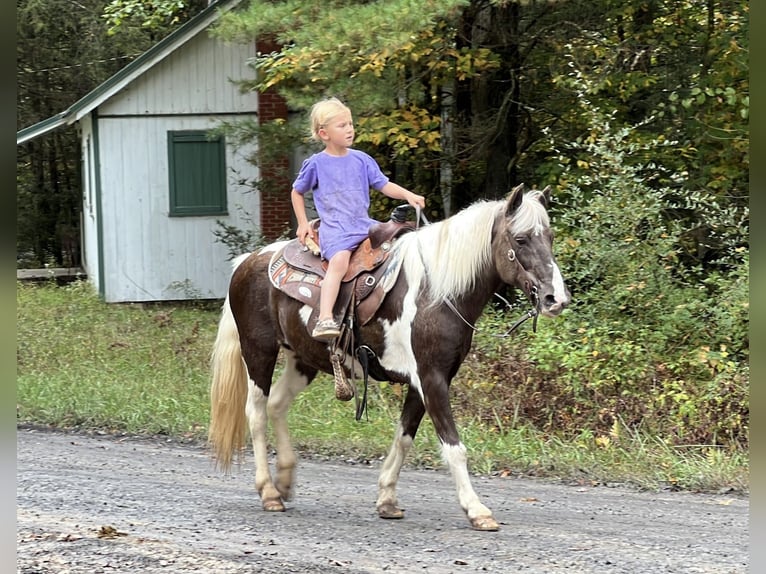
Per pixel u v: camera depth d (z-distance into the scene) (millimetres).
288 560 5430
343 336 6348
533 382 9953
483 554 5582
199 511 6695
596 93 13656
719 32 14188
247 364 7086
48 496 7039
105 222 18406
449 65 13328
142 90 18297
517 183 15227
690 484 7625
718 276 11031
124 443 9320
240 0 16984
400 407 10320
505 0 11445
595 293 10680
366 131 12961
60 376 11688
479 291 6000
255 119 18562
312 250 6598
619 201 10727
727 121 13555
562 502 7047
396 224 6434
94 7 25984
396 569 5281
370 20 10383
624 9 14180
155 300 18625
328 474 8078
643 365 9938
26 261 29000
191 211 18609
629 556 5555
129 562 5328
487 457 8383
